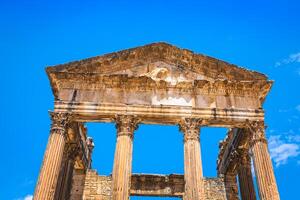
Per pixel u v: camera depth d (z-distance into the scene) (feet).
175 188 134.21
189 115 108.68
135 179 134.51
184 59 119.65
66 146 121.19
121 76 112.68
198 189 95.86
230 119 109.19
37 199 92.94
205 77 117.39
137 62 119.03
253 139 106.93
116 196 93.76
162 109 109.19
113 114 108.06
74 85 113.50
